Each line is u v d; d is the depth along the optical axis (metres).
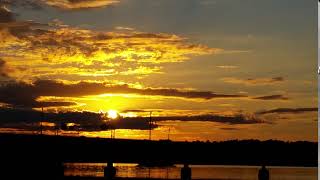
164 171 13.63
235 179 14.16
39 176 11.79
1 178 11.55
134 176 13.16
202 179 13.81
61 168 12.18
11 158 11.60
